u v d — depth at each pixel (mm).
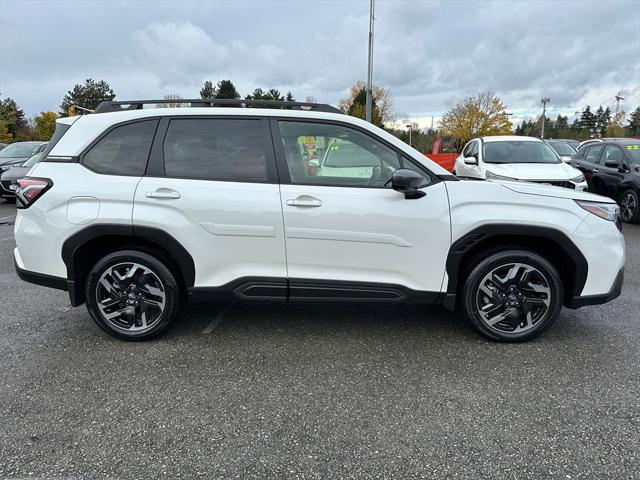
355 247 3387
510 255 3410
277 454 2342
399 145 3461
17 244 3564
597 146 10703
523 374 3125
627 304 4473
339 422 2605
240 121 3506
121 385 2998
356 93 52406
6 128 56469
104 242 3615
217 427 2561
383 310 4324
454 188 3416
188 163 3475
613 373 3135
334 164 3451
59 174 3475
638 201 8953
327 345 3582
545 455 2324
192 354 3438
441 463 2275
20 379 3072
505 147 9234
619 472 2205
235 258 3451
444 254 3402
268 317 4156
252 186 3404
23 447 2391
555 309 3477
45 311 4344
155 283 3574
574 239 3357
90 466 2256
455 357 3373
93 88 70688
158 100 3682
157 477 2184
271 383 3023
